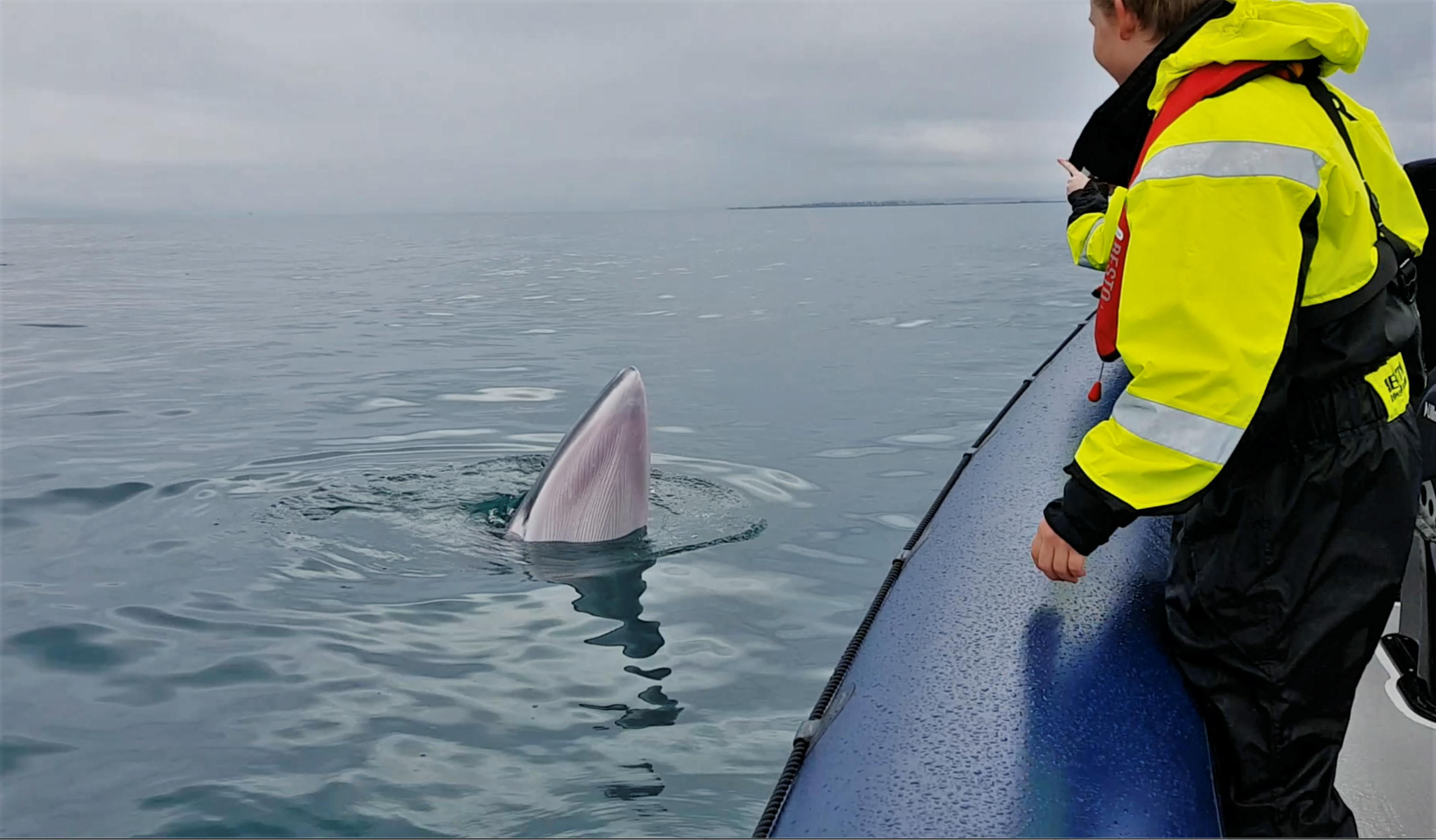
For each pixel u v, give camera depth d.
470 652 3.95
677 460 6.73
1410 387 2.41
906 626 2.36
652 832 2.78
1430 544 2.73
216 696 3.64
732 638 4.04
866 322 13.09
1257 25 1.93
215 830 2.85
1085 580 2.51
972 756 1.88
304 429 7.78
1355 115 2.15
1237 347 1.84
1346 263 1.94
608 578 4.67
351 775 3.11
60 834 2.86
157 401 8.96
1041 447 3.36
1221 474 2.06
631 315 14.36
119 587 4.67
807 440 7.28
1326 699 2.03
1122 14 2.23
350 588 4.60
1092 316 5.32
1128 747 1.91
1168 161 1.89
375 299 17.08
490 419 8.04
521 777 3.07
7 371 10.59
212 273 23.20
